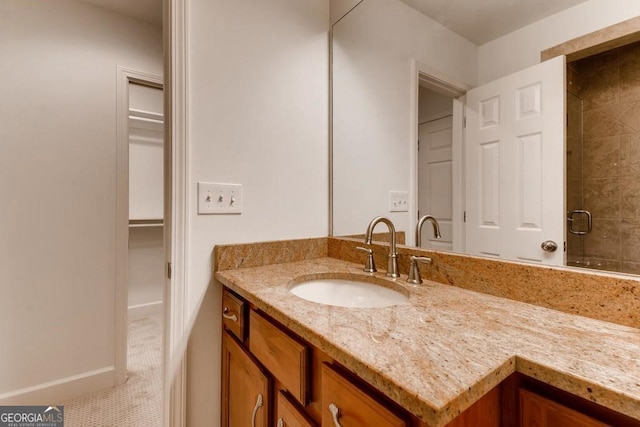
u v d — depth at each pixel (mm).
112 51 1771
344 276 1107
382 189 1253
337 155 1409
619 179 683
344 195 1385
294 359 700
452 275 947
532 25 832
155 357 2053
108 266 1724
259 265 1211
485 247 925
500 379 462
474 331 598
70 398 1603
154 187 2799
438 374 442
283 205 1297
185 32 1062
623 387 409
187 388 1081
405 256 1104
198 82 1093
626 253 666
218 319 1143
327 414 597
